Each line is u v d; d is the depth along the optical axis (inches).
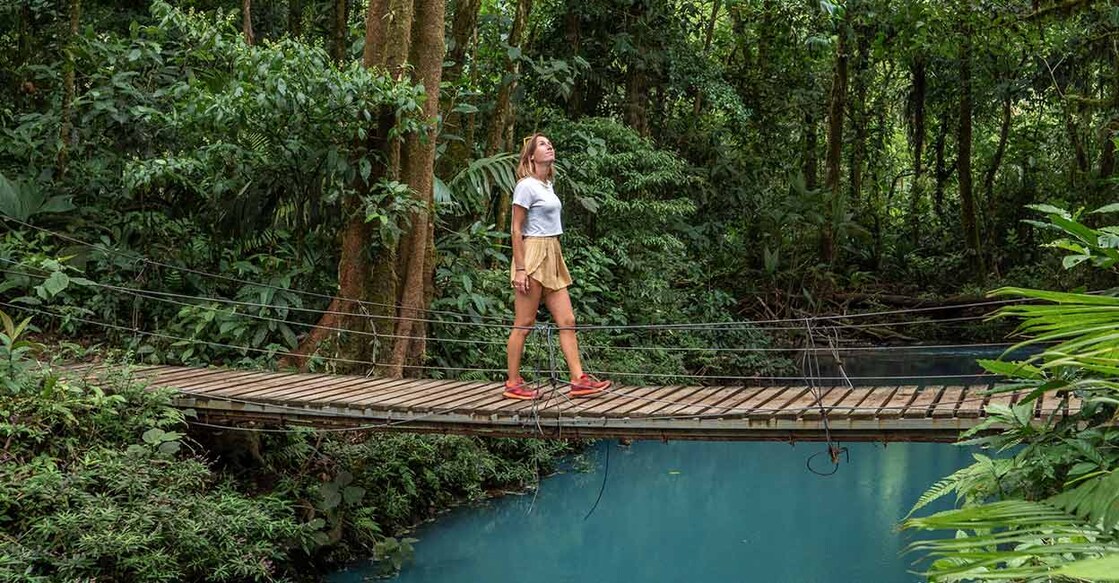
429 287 334.3
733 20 734.5
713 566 248.4
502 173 352.2
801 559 252.5
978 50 597.3
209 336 311.7
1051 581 67.9
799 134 815.1
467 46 398.9
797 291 686.5
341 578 235.1
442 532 280.5
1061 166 808.3
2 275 304.5
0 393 215.8
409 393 242.1
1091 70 657.6
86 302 309.0
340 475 251.3
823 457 391.9
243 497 229.8
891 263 826.8
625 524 292.8
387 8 308.7
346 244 310.2
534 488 339.3
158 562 186.7
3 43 380.5
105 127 334.3
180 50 337.1
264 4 466.6
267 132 295.4
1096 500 70.9
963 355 617.0
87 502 192.4
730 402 212.5
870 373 558.9
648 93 622.2
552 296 224.2
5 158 347.6
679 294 547.2
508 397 229.3
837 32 692.1
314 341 304.8
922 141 847.7
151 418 230.1
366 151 301.9
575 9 560.7
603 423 206.7
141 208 333.1
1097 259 107.2
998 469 119.2
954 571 68.7
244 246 328.5
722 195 670.5
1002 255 809.5
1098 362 62.9
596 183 495.8
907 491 325.4
